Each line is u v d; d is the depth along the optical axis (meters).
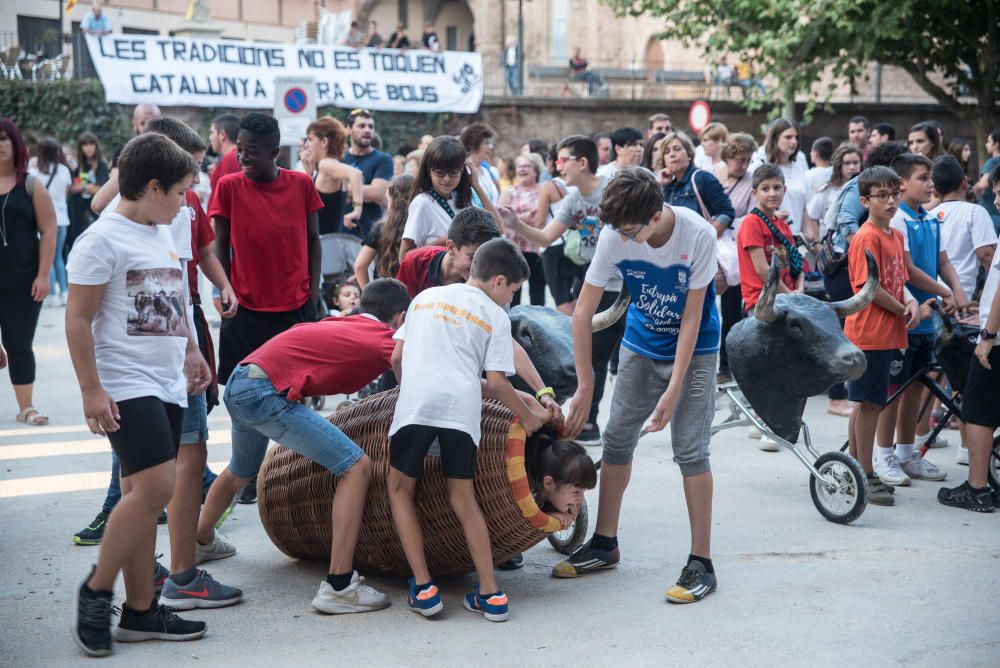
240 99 20.94
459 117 23.17
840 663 3.68
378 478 4.20
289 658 3.70
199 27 24.66
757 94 22.14
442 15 43.44
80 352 3.50
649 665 3.66
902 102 24.67
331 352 4.13
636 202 3.96
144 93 20.25
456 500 4.02
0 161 7.05
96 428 3.55
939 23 19.34
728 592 4.36
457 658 3.71
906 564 4.71
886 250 5.62
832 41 19.23
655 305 4.30
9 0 26.11
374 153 9.43
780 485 6.03
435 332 4.04
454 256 4.66
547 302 13.73
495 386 3.98
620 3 21.41
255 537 5.10
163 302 3.71
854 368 4.95
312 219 5.56
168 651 3.76
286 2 37.53
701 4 20.33
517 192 9.05
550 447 4.19
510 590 4.42
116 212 3.69
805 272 8.26
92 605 3.67
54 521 5.28
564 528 4.23
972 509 5.56
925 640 3.88
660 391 4.44
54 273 13.41
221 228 5.39
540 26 37.78
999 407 5.49
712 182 7.62
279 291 5.43
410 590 4.15
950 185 6.79
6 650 3.75
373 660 3.69
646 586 4.45
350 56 21.91
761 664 3.67
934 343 6.14
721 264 7.94
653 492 5.86
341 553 4.12
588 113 24.16
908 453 6.25
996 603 4.24
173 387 3.77
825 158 9.55
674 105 24.53
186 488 4.14
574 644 3.84
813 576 4.55
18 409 8.04
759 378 5.29
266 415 4.05
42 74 20.91
